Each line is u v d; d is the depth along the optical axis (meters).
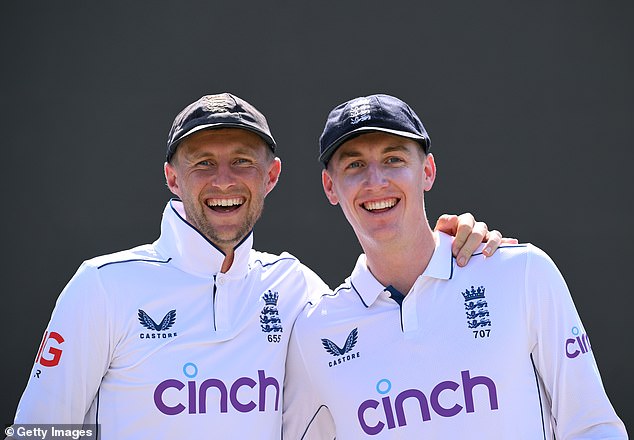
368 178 9.66
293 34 17.14
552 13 16.88
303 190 17.14
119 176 16.92
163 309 9.74
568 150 16.77
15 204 16.75
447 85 17.03
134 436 9.37
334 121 9.97
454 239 10.00
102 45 17.06
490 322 9.39
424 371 9.37
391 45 17.11
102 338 9.55
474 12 17.02
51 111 16.92
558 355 9.32
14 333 16.47
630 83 16.66
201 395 9.41
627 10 16.70
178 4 17.12
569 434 9.25
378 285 9.84
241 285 10.14
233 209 10.03
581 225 16.66
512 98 16.92
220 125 9.84
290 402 10.12
